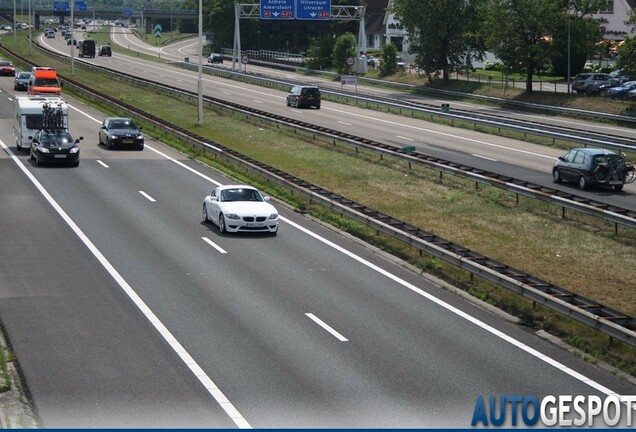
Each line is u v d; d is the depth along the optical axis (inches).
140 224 1290.6
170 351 759.7
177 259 1089.4
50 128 1904.5
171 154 2011.6
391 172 1786.4
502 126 2423.7
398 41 5851.4
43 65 4483.3
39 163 1793.8
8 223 1275.8
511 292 963.3
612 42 4404.5
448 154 2041.1
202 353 756.0
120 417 622.2
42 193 1512.1
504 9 3474.4
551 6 3376.0
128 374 705.6
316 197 1417.3
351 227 1298.0
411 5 4111.7
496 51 3545.8
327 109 3129.9
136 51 6879.9
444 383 701.3
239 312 876.6
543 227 1318.9
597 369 749.3
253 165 1700.3
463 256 1048.8
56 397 658.2
